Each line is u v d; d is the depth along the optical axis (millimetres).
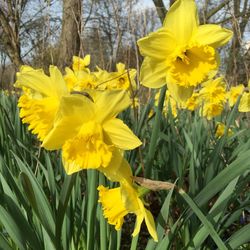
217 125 521
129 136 200
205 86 598
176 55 230
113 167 197
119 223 201
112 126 201
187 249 237
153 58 239
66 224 249
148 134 448
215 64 232
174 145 363
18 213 208
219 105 590
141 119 317
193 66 236
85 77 447
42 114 204
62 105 191
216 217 234
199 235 230
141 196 194
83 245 293
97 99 196
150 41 235
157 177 389
